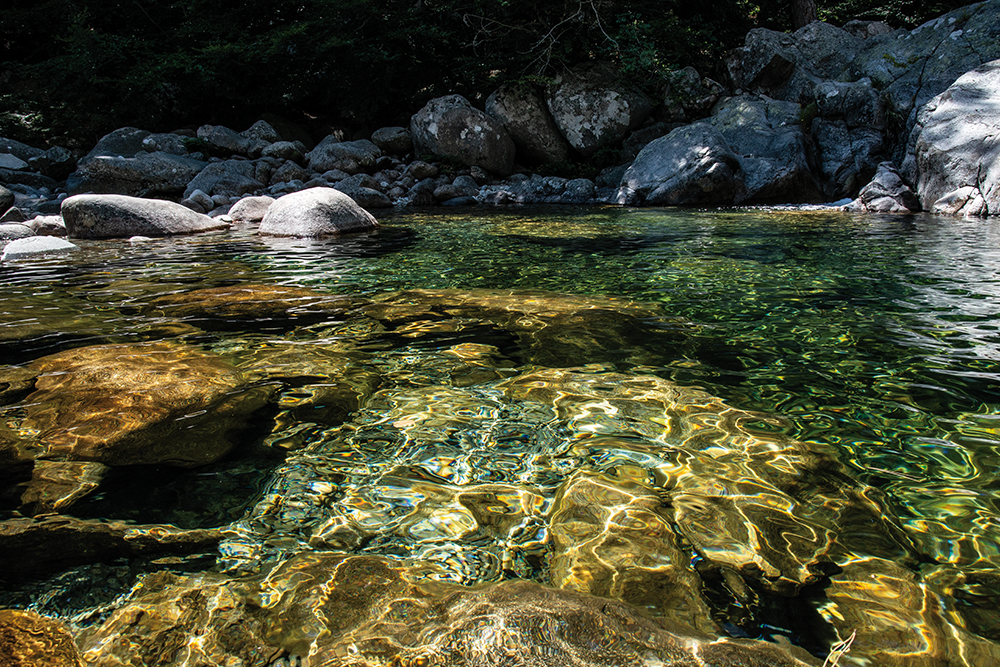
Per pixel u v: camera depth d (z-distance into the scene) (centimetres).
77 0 1852
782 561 148
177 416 231
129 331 349
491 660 116
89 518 169
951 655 119
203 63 1744
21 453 203
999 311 359
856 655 120
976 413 224
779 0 2047
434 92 1950
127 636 126
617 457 200
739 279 476
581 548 154
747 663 117
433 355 302
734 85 1645
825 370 271
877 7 2034
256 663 119
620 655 117
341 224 858
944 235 717
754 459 196
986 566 145
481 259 600
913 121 1241
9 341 329
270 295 442
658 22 1634
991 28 1300
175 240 828
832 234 745
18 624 128
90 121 1773
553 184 1462
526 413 234
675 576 143
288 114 1980
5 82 1962
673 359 292
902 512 167
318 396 251
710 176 1248
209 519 169
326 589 140
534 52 1717
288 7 1912
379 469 195
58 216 937
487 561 151
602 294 430
